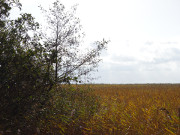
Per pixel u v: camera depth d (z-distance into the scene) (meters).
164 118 4.86
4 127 3.96
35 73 4.39
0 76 4.03
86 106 6.21
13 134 3.91
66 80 4.86
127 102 8.71
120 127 4.75
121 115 5.36
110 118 5.19
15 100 4.20
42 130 4.57
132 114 5.33
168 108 5.81
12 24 4.68
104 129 4.77
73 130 4.69
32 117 4.55
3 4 4.46
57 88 5.10
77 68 5.70
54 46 5.43
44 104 4.80
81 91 6.50
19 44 4.70
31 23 4.97
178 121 4.28
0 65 4.09
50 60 4.69
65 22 5.73
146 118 4.90
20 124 4.30
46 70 4.72
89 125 4.90
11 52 4.23
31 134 4.19
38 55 4.66
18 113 4.32
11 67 4.27
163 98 9.44
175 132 3.95
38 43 4.89
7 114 4.25
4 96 4.20
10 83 4.22
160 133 4.16
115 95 11.05
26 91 4.37
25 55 4.46
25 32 4.91
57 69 5.29
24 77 4.32
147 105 6.80
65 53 5.52
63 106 5.22
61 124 4.77
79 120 5.39
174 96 10.16
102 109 6.41
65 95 5.48
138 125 4.56
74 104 5.89
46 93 4.71
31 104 4.44
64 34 5.71
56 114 4.97
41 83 4.57
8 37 4.50
